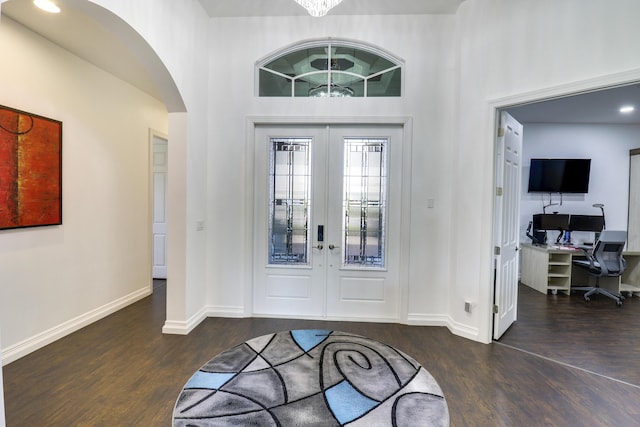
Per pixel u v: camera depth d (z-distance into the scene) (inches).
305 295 137.6
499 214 117.0
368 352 101.8
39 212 105.8
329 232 135.6
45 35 106.3
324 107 131.9
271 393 79.1
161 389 84.1
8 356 97.0
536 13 102.7
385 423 69.1
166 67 104.4
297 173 136.5
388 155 133.0
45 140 107.7
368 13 128.3
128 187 149.9
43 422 71.7
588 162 196.7
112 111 139.3
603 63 91.4
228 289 136.8
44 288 108.4
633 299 172.7
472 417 75.4
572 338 121.0
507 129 119.3
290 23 131.4
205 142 132.5
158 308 146.0
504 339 119.3
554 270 187.3
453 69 126.8
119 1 83.0
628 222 201.3
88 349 106.2
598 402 82.2
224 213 135.2
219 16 132.3
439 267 130.2
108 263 137.7
